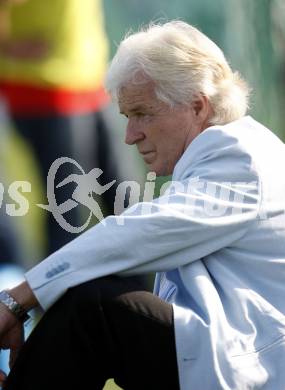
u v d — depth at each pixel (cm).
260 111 2719
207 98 1377
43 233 2266
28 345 1307
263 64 2738
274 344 1313
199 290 1322
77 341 1301
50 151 2289
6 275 2042
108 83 1384
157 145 1390
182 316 1306
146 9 2633
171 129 1379
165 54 1362
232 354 1298
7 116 2283
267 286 1350
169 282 1378
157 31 1382
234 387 1290
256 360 1304
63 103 2280
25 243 2216
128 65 1366
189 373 1296
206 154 1361
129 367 1312
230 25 2692
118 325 1298
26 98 2269
